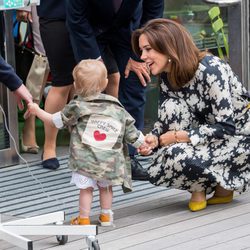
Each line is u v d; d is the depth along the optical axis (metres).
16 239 4.29
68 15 5.58
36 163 6.54
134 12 5.79
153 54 4.98
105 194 4.94
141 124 6.22
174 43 4.93
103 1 5.57
